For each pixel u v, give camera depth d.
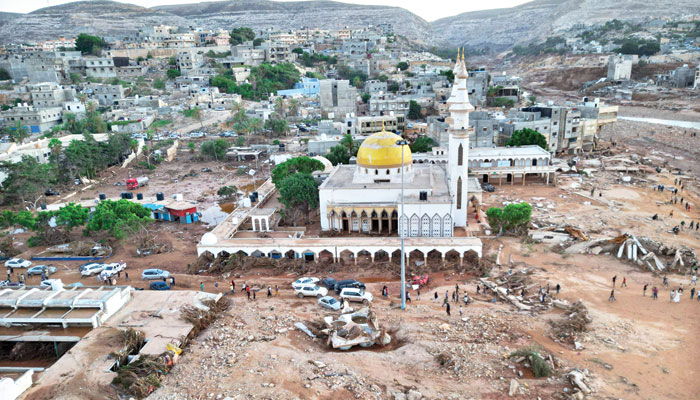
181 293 51.12
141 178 113.94
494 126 121.06
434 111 169.38
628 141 149.00
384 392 33.72
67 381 36.12
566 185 99.12
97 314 44.34
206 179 116.19
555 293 50.78
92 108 160.75
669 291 50.97
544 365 35.47
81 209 74.69
